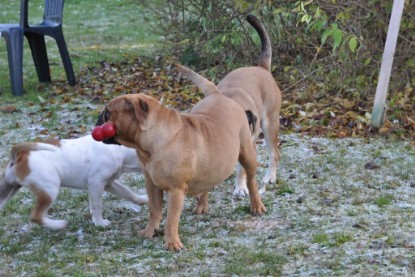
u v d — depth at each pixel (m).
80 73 15.80
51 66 16.59
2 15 23.39
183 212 8.12
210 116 7.20
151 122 6.67
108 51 18.33
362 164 9.43
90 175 7.65
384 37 12.59
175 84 14.27
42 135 11.30
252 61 14.59
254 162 7.70
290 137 10.80
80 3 26.09
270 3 13.17
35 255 6.98
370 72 12.60
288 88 12.98
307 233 7.23
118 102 6.70
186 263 6.59
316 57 13.19
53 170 7.36
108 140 6.75
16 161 7.32
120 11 24.45
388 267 6.26
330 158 9.67
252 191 7.86
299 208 8.02
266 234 7.29
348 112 11.48
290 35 13.73
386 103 11.73
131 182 9.27
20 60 13.88
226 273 6.32
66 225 7.65
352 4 12.29
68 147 7.53
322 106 12.03
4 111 12.77
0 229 7.79
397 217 7.52
